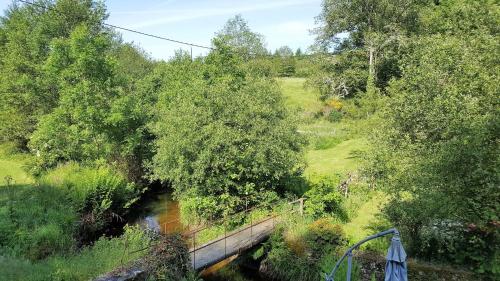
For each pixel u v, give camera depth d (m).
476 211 9.94
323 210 15.95
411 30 36.03
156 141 20.73
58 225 13.73
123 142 22.41
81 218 15.63
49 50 28.92
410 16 36.09
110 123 21.17
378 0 36.06
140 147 23.34
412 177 10.82
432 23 29.97
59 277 9.36
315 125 36.28
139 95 31.81
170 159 16.95
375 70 36.81
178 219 18.45
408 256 11.98
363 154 15.02
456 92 11.79
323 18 38.72
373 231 14.28
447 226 11.36
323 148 31.14
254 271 14.39
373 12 37.25
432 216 10.58
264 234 14.49
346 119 24.84
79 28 22.58
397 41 34.62
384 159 12.30
